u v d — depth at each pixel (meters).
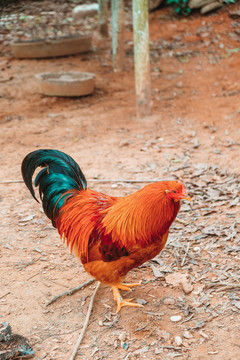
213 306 3.76
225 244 4.64
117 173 6.56
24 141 8.06
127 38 14.12
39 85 10.19
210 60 11.75
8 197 5.98
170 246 4.69
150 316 3.71
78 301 3.95
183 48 12.84
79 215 3.73
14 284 4.18
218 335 3.43
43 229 5.18
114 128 8.52
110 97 10.20
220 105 9.03
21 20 15.45
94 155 7.31
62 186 3.93
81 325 3.65
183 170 6.53
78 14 15.89
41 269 4.42
